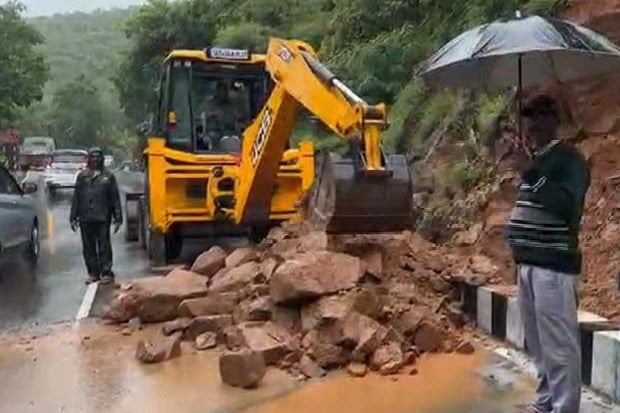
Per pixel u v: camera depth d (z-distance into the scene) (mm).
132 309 7926
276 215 10953
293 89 8148
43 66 42500
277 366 6215
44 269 11664
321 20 22406
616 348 5246
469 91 11008
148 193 11477
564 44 4762
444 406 5324
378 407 5328
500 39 4910
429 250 8195
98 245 10383
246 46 23766
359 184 6949
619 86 8008
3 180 11867
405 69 14766
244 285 7773
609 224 7426
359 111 6969
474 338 6965
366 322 6270
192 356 6695
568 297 4570
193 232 11156
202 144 11227
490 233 8477
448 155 10766
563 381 4590
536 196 4613
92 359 6703
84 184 10242
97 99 99500
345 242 7367
